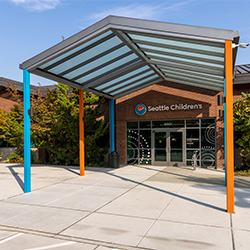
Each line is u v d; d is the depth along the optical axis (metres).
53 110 17.47
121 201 7.96
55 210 7.11
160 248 4.71
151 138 17.17
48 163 18.59
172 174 13.23
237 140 13.66
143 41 8.95
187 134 16.31
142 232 5.47
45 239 5.18
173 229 5.62
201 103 15.65
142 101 17.09
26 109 9.50
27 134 9.48
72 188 9.95
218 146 15.25
